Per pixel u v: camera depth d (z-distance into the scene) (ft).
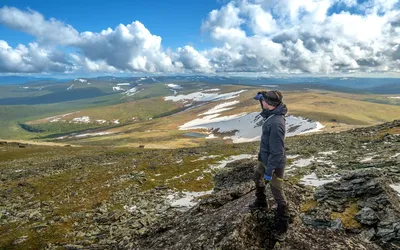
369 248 28.91
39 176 185.57
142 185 136.05
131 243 41.81
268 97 25.86
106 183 148.15
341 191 44.65
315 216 38.24
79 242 71.87
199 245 27.53
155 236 37.83
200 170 157.17
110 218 88.84
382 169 75.87
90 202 115.96
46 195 139.23
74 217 95.25
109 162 225.35
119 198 116.88
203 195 110.63
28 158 307.37
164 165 179.83
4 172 227.61
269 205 32.17
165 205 99.09
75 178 169.68
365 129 208.23
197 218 36.52
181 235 32.63
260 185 28.94
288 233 28.12
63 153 339.57
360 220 36.24
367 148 133.80
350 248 27.07
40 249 72.95
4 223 97.45
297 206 42.29
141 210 94.94
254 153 195.00
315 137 220.84
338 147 151.23
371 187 42.57
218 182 85.76
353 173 48.08
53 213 104.06
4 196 141.59
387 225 33.96
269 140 25.93
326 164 111.55
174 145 583.58
